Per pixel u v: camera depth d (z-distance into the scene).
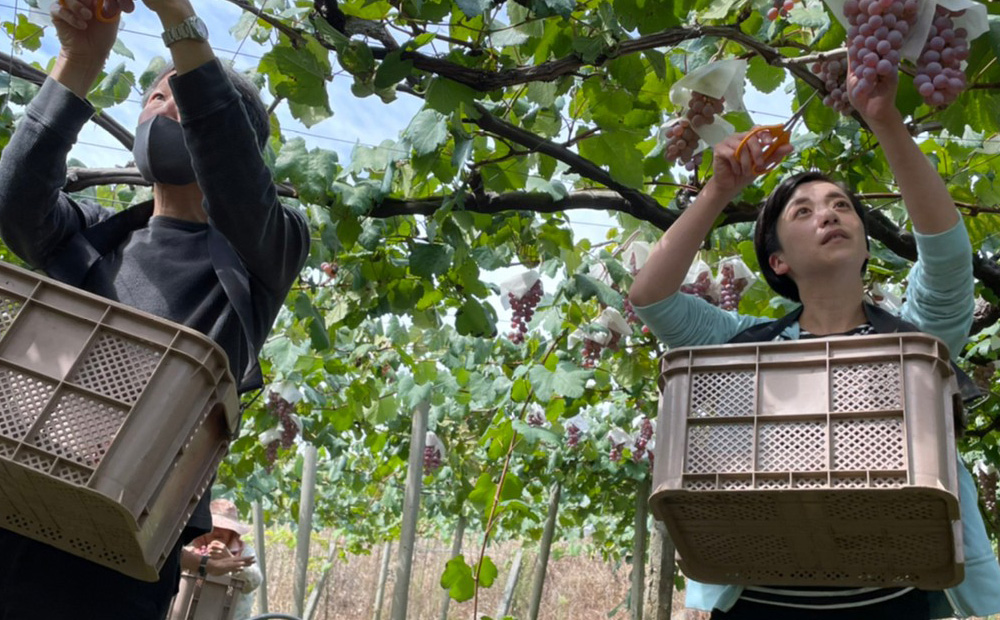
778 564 2.21
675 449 2.07
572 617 24.75
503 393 8.23
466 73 3.19
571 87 3.80
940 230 2.28
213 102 2.08
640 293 2.55
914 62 2.16
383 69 3.12
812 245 2.44
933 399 1.92
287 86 3.29
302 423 9.69
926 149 4.64
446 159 4.05
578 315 6.21
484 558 5.48
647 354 6.79
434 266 4.75
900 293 6.05
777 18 3.06
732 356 2.06
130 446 1.76
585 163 3.85
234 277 2.21
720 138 2.76
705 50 3.66
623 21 3.10
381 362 8.62
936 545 2.03
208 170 2.11
